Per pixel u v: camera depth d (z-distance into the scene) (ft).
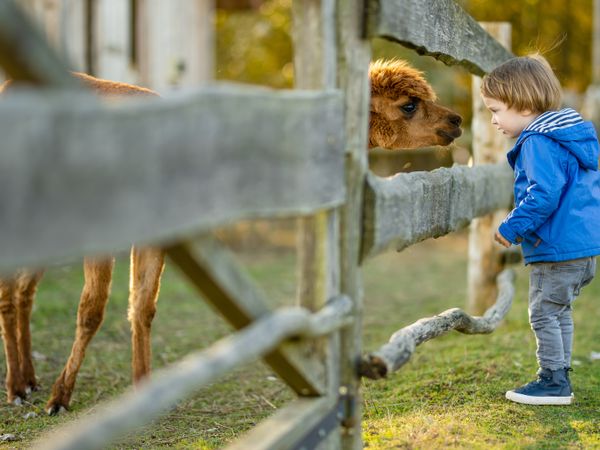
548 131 15.67
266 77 68.95
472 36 17.85
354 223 11.03
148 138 7.05
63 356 23.00
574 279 16.14
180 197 7.48
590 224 15.84
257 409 17.65
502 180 22.48
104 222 6.66
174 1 40.96
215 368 7.78
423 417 15.44
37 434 15.99
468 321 16.03
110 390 19.43
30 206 6.03
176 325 27.81
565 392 16.39
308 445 10.15
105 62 37.96
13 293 18.62
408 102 20.04
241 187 8.43
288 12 66.39
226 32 68.69
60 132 6.23
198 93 7.65
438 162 56.70
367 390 18.29
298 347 10.02
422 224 13.50
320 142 9.95
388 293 35.14
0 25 6.06
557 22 68.33
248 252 48.91
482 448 13.44
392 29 11.44
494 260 25.17
